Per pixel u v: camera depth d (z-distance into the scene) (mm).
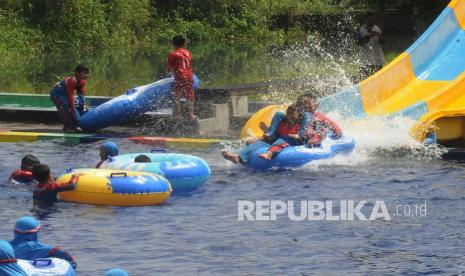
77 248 22734
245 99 45219
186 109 42406
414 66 43625
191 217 26016
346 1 121000
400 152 35719
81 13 99250
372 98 41281
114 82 64938
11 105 50031
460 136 38375
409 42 95375
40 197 27516
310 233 24438
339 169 32781
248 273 20938
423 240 23812
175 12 114625
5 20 93062
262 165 32656
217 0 117000
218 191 29453
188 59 42469
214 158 35344
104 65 80250
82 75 42156
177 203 27750
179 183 29234
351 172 32312
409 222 25594
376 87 41594
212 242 23453
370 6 115688
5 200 27688
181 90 42188
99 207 27062
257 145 33375
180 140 38844
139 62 83562
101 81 65500
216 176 31781
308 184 30438
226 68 75875
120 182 27250
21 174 29672
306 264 21688
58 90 42000
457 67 43750
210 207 27266
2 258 17828
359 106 40625
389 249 22984
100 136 40594
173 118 42469
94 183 27297
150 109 42438
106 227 24812
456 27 45875
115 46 102625
